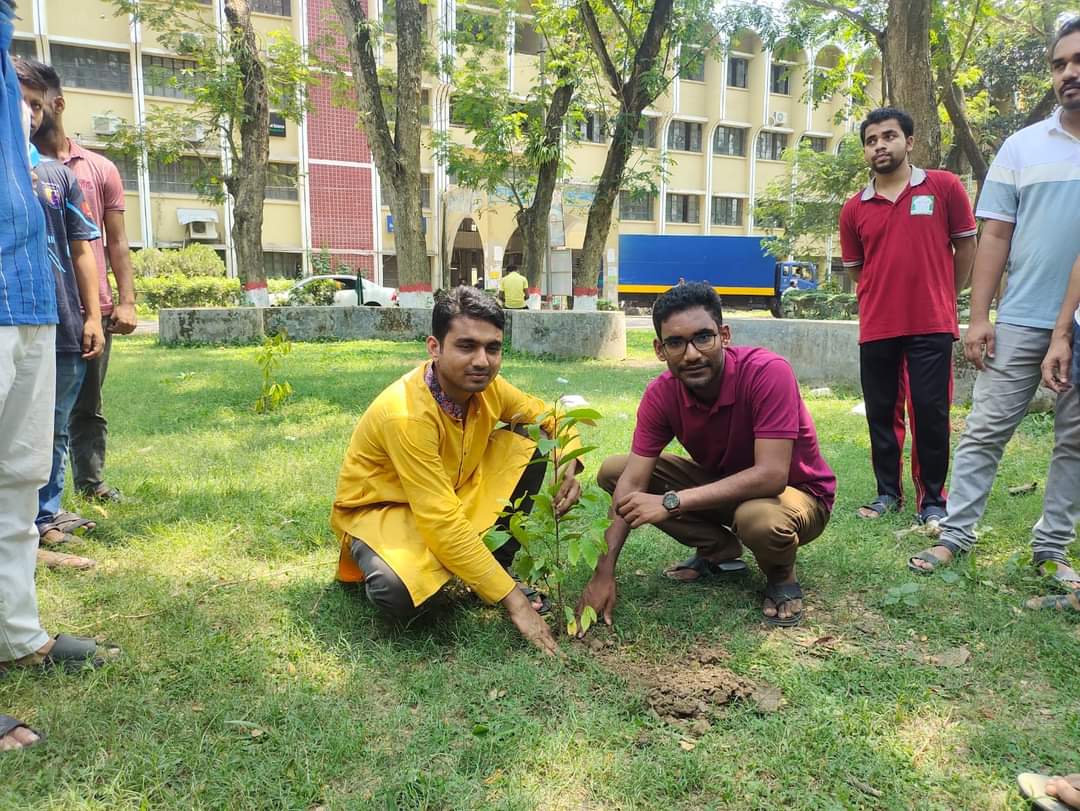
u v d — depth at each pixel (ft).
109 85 80.74
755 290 94.68
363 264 93.15
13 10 7.01
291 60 62.64
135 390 24.88
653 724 7.00
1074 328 9.41
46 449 7.54
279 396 21.43
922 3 30.37
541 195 50.93
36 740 6.63
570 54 46.96
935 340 12.20
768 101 108.68
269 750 6.58
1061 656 8.13
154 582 9.93
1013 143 10.51
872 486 14.52
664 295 8.54
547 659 8.05
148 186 83.66
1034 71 63.82
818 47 56.80
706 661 8.13
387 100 64.39
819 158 58.29
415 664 8.09
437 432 8.43
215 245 87.56
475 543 8.27
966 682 7.73
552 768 6.36
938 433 12.35
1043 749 6.62
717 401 8.79
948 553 10.68
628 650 8.37
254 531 11.80
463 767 6.39
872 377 13.08
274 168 88.43
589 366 34.12
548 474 10.04
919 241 12.30
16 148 7.24
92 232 11.01
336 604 9.37
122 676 7.75
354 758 6.48
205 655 8.12
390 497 8.91
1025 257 10.23
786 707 7.29
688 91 105.19
